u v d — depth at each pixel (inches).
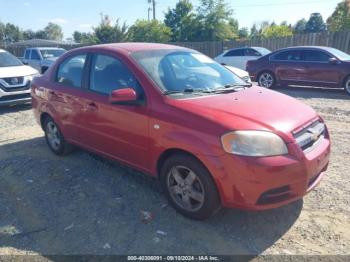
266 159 118.1
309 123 137.3
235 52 660.1
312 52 449.7
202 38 1518.2
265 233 130.2
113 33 1638.8
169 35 1624.0
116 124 159.0
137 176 181.2
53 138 214.8
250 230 132.3
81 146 191.3
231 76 181.6
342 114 311.0
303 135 131.4
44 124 219.8
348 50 694.5
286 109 140.8
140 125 147.0
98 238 129.7
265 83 493.7
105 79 168.9
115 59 165.8
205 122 126.8
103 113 164.9
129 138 154.6
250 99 147.2
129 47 173.0
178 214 143.9
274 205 123.1
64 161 204.4
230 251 120.7
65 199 159.6
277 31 1679.4
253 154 118.3
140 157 153.3
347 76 417.7
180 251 121.3
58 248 124.9
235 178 120.3
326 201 150.9
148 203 153.6
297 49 462.6
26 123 304.7
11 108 374.6
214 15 1492.4
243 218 139.9
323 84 438.9
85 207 151.8
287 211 143.9
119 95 141.6
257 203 121.0
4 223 141.6
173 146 133.9
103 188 168.9
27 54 666.8
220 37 1502.2
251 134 119.8
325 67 431.5
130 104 148.0
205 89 156.6
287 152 121.7
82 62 185.6
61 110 195.3
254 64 501.0
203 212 133.0
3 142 248.4
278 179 119.3
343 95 418.0
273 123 126.0
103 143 172.1
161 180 147.5
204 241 126.3
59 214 147.1
